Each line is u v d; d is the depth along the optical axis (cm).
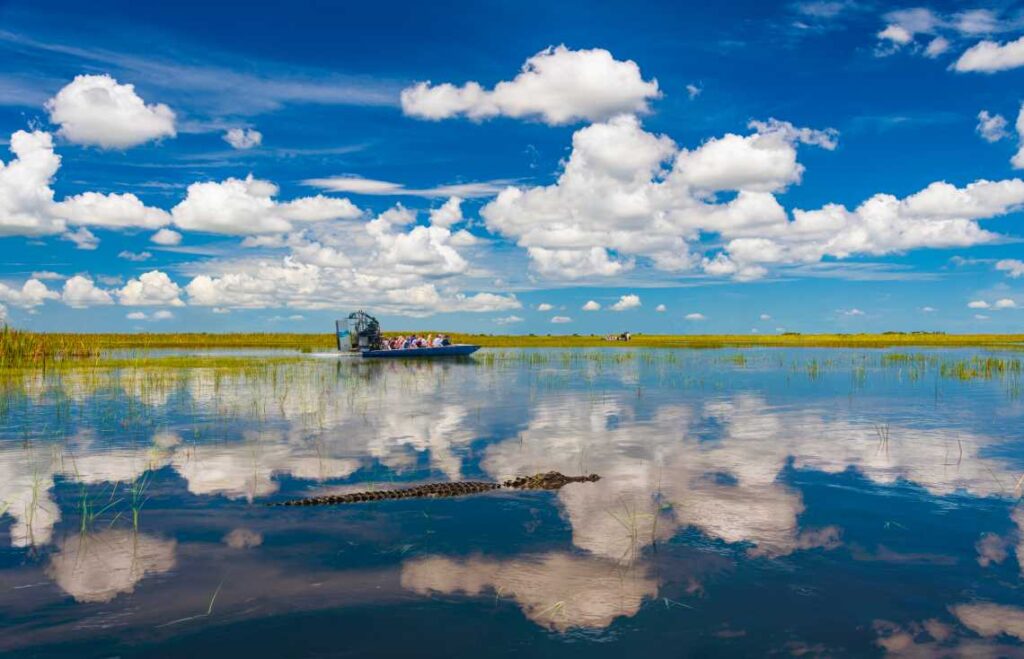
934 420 1766
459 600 672
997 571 741
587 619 633
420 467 1220
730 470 1191
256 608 655
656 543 821
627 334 8450
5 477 1151
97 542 830
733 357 4822
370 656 569
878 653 573
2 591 692
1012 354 5188
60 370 3462
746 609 653
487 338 9400
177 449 1384
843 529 871
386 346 5222
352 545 816
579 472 1180
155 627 618
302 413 1897
